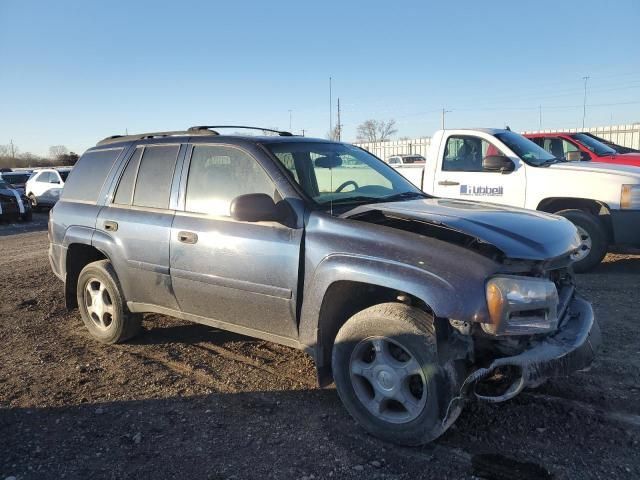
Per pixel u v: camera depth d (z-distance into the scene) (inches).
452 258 121.0
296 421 142.4
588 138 411.2
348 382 135.0
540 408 143.8
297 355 186.9
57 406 153.6
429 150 328.8
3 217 734.5
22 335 215.8
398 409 131.1
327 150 176.7
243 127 193.5
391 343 128.0
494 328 115.0
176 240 167.3
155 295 179.0
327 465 122.0
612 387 154.7
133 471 121.7
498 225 132.1
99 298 199.9
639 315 213.5
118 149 200.1
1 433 139.2
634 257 328.8
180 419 145.0
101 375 174.9
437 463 121.3
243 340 202.8
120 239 184.5
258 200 140.6
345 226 137.1
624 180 269.6
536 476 115.7
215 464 123.9
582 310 140.7
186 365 181.0
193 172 171.6
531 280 119.6
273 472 120.0
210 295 162.1
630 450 124.1
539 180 287.0
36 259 403.5
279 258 144.9
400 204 152.9
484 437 131.1
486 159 293.6
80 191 208.5
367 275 126.8
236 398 156.5
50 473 121.3
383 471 119.1
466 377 120.6
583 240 282.5
